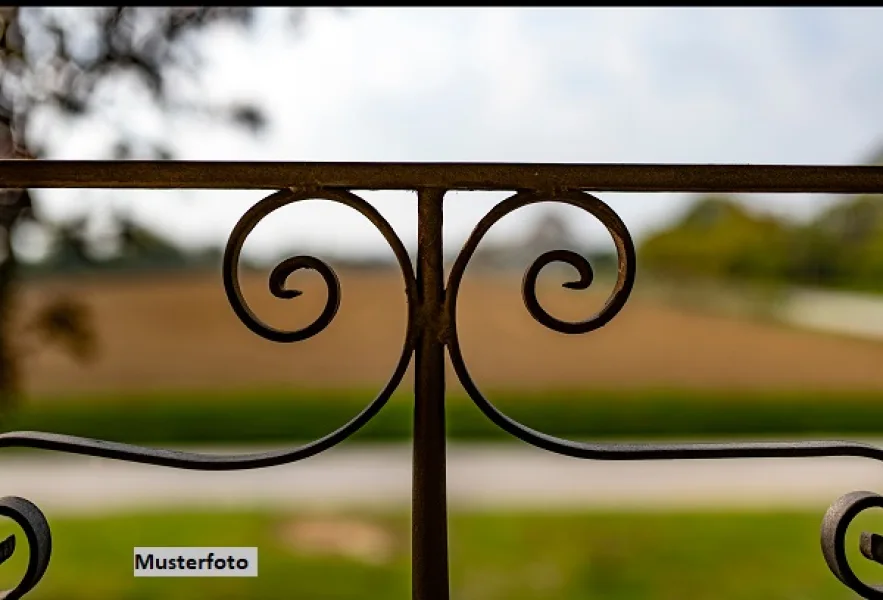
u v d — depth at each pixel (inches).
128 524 96.8
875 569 57.9
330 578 79.8
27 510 26.5
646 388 190.4
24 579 26.1
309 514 102.3
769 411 176.1
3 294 81.3
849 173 26.5
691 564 86.6
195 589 77.6
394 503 107.3
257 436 158.6
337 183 26.0
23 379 83.8
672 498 110.3
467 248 26.3
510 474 125.2
